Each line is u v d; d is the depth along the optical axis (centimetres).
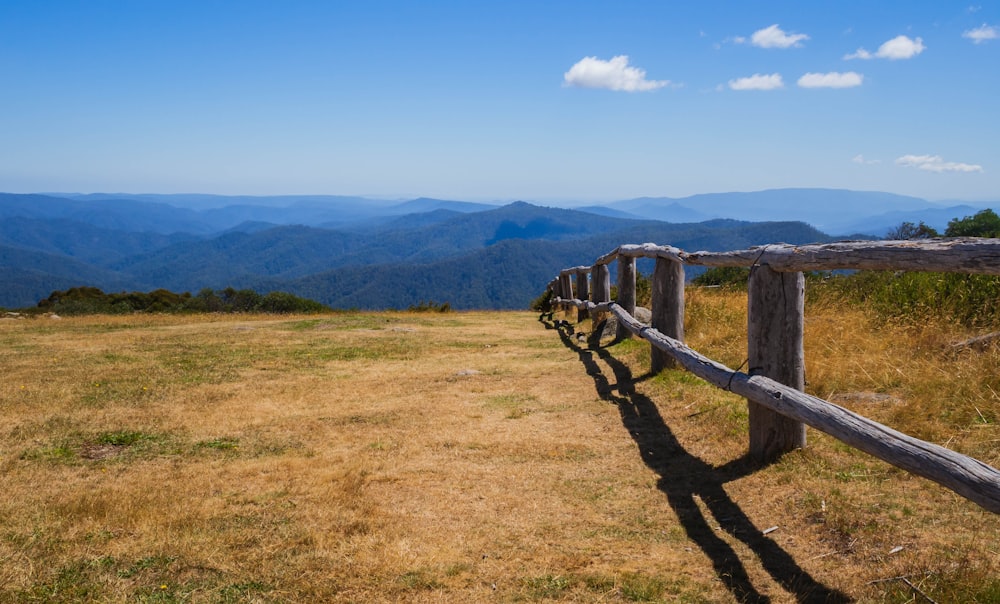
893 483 347
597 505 390
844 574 279
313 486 427
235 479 441
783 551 308
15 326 1420
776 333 402
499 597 284
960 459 237
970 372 466
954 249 254
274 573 305
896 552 285
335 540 342
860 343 616
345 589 291
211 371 841
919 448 255
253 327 1356
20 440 532
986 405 411
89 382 765
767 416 409
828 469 378
